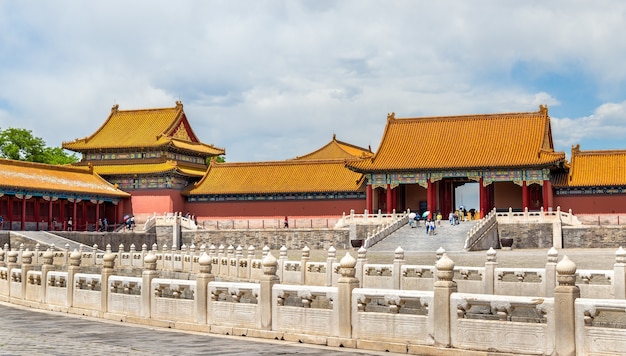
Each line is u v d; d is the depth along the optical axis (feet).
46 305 117.80
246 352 75.10
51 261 121.90
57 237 306.96
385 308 88.28
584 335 64.69
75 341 82.84
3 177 331.57
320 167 385.50
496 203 364.99
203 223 392.47
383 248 286.87
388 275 146.92
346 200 368.68
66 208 370.12
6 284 135.33
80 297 111.24
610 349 63.21
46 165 369.71
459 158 349.00
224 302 90.22
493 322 69.87
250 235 351.46
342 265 80.38
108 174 403.75
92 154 426.10
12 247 292.20
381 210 373.20
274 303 85.40
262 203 382.01
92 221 387.34
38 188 337.72
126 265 220.02
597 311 64.18
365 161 356.59
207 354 73.77
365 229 328.49
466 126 369.91
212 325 90.58
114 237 339.36
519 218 302.45
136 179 403.95
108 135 431.84
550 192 337.31
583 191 339.77
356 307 78.74
